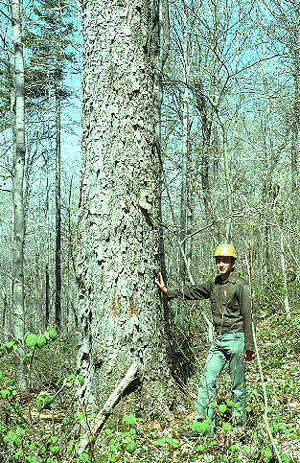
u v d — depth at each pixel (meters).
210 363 4.18
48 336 2.44
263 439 3.48
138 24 4.43
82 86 4.56
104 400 3.98
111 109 4.31
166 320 4.63
